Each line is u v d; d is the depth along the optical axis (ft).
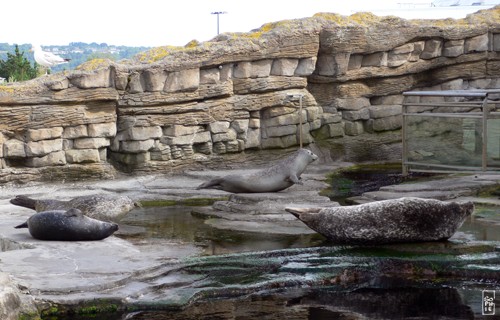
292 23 58.80
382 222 34.09
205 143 55.57
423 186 46.19
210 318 27.20
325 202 42.70
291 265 32.22
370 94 62.90
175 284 29.55
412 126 51.31
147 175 53.06
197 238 36.60
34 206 39.93
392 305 28.89
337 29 59.93
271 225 39.09
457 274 31.76
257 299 29.35
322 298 29.66
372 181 51.03
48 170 50.29
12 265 30.40
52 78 50.34
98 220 35.55
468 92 48.93
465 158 49.52
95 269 30.09
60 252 32.53
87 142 51.37
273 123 58.03
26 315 26.35
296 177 44.19
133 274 29.76
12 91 48.85
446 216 34.42
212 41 57.00
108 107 51.80
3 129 48.98
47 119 49.83
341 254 33.19
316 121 59.98
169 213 42.60
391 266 32.17
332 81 61.16
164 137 53.98
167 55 53.88
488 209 41.34
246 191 44.21
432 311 28.30
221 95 55.72
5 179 49.03
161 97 53.36
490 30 67.41
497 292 30.25
